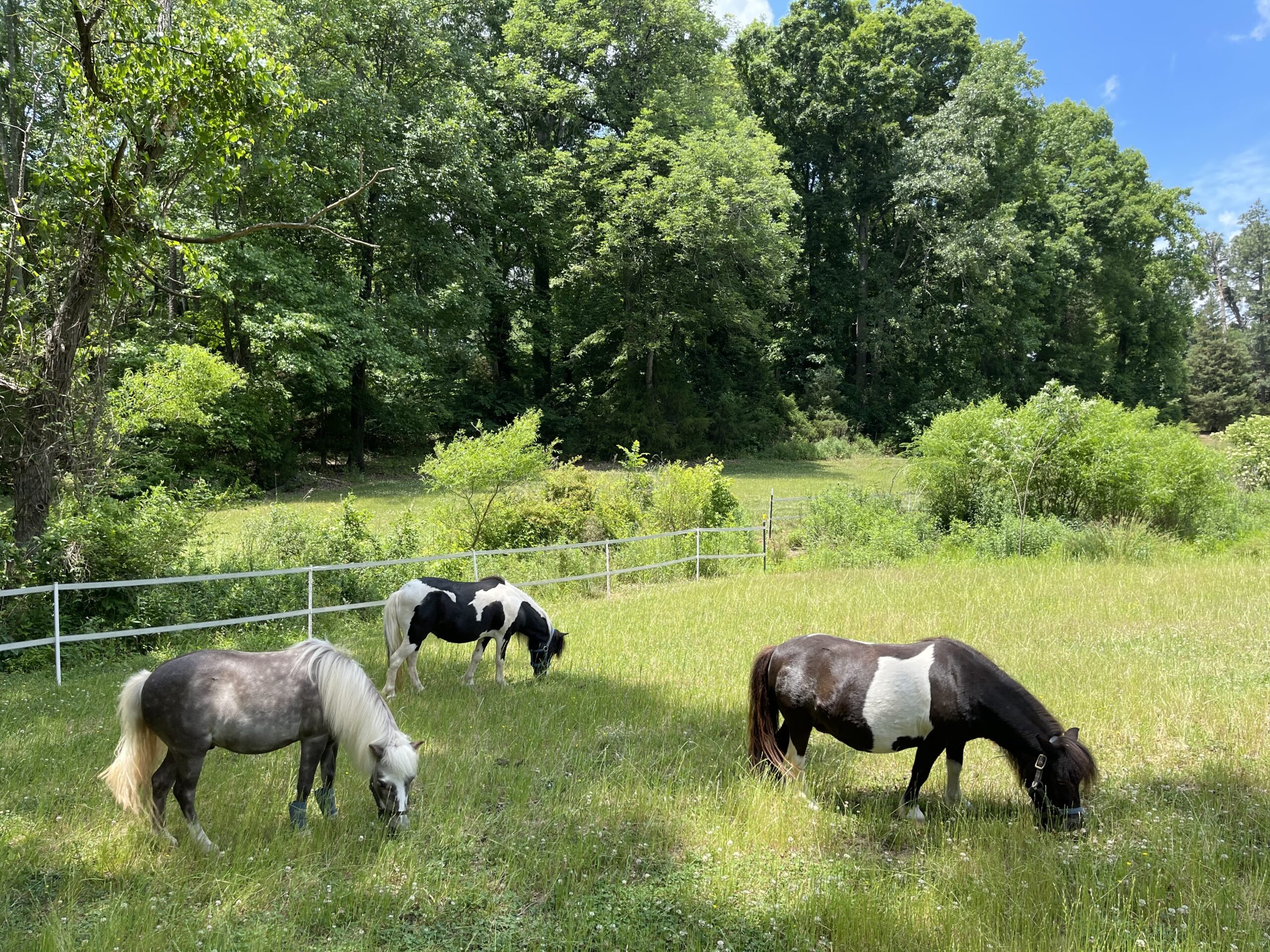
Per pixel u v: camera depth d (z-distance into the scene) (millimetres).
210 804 5965
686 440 45625
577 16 40219
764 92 51219
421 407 39219
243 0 25641
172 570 12922
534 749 7215
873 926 4316
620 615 13383
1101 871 4902
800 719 6129
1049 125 57812
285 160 12383
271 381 29703
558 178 39156
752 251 39469
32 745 7379
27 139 13281
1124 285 57688
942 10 51781
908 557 19641
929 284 50219
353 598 14438
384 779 5387
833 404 50531
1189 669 9102
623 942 4324
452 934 4480
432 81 33781
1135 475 20938
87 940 4273
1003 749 5711
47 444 12375
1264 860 5008
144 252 11914
